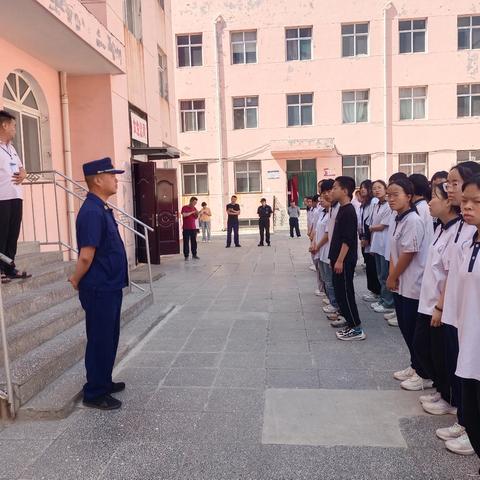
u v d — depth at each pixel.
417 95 22.83
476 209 2.61
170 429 3.51
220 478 2.91
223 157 23.67
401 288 4.19
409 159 23.12
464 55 22.27
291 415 3.68
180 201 24.16
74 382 4.17
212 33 23.09
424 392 4.03
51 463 3.11
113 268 3.86
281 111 23.17
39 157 8.56
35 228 7.77
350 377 4.40
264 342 5.48
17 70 7.75
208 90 23.45
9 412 3.64
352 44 22.83
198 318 6.63
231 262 12.53
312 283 9.11
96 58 8.28
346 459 3.08
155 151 11.14
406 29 22.53
